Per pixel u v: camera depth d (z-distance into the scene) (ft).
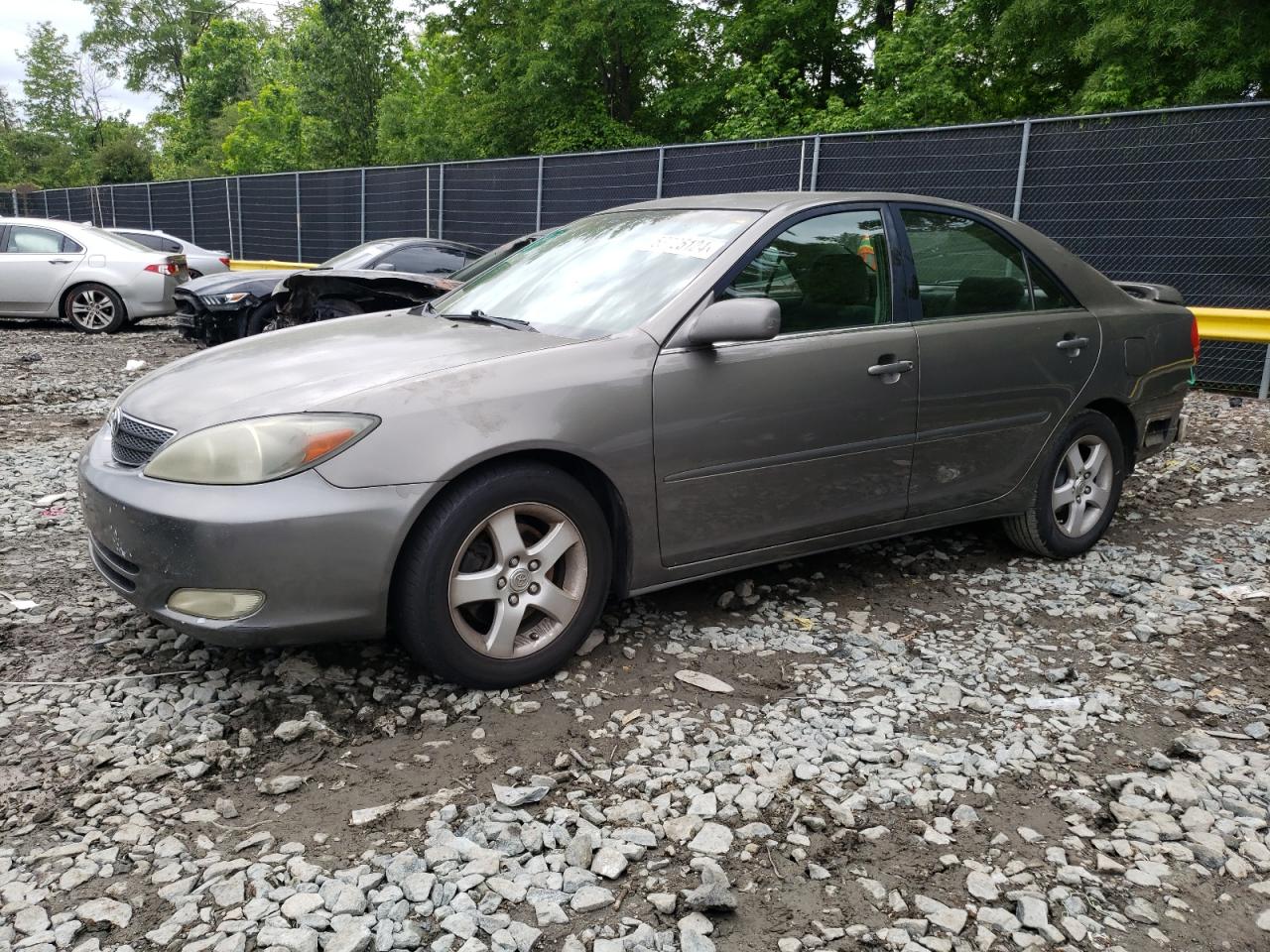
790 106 60.39
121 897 7.03
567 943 6.68
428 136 98.32
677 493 10.94
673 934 6.82
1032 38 53.62
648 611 12.60
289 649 11.05
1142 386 15.34
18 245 44.62
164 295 46.16
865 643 11.84
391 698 10.10
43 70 241.76
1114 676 11.15
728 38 74.38
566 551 10.44
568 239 13.78
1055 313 14.29
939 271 13.25
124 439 10.18
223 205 72.33
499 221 48.44
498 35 85.81
